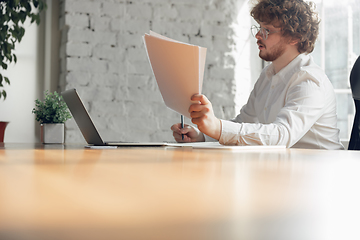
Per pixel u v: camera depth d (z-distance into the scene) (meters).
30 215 0.13
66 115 1.52
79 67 2.69
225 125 1.14
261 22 1.68
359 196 0.19
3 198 0.17
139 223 0.12
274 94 1.67
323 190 0.22
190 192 0.20
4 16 2.36
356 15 2.91
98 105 2.72
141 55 2.81
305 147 1.59
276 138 1.19
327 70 2.94
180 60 1.01
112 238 0.10
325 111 1.56
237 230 0.11
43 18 2.80
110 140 2.73
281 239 0.10
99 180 0.26
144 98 2.80
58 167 0.38
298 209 0.15
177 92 1.08
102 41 2.74
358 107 1.53
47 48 2.79
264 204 0.16
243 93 3.02
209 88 2.94
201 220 0.13
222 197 0.18
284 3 1.61
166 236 0.10
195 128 1.59
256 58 3.10
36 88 2.78
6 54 2.37
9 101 2.72
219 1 2.99
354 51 2.91
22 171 0.33
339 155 0.70
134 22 2.81
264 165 0.44
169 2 2.88
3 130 2.24
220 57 2.97
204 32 2.95
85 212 0.14
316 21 1.70
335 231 0.11
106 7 2.75
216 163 0.47
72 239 0.10
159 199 0.17
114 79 2.76
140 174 0.31
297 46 1.68
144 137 2.80
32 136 2.76
